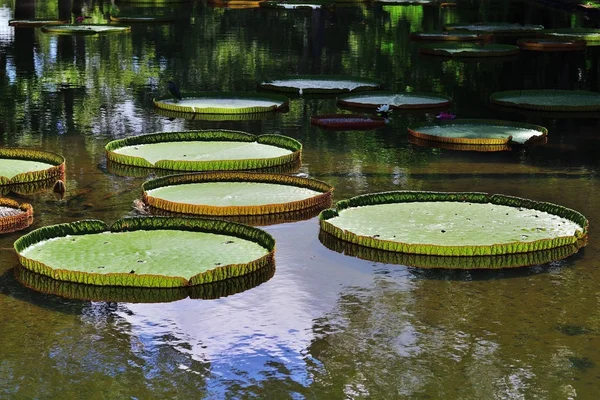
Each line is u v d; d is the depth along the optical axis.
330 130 15.47
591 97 18.41
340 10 35.34
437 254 9.42
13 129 15.12
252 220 10.58
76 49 24.05
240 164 12.62
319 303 8.43
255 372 7.21
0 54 23.06
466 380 7.08
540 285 8.80
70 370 7.20
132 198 11.38
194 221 9.92
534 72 21.75
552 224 10.17
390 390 6.93
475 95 18.91
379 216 10.40
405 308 8.32
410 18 33.00
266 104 17.41
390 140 14.73
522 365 7.30
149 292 8.60
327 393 6.89
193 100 17.64
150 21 30.41
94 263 8.96
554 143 14.64
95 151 13.73
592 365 7.30
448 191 11.82
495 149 14.20
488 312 8.23
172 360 7.38
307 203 10.95
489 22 32.09
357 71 21.53
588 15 34.53
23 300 8.39
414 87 19.61
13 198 11.34
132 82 19.64
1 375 7.11
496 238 9.68
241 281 8.88
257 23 30.31
